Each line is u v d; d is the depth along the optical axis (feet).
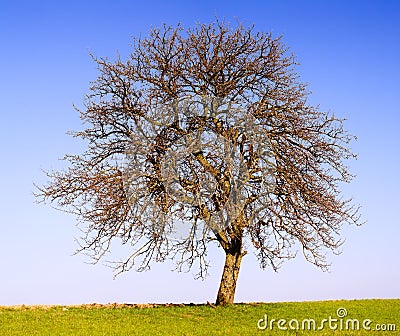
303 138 55.57
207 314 53.21
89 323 48.32
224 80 55.11
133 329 45.47
